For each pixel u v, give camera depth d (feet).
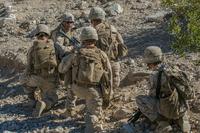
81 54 24.88
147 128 23.99
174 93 22.33
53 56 28.50
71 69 25.59
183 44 23.68
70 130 25.73
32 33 44.29
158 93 22.79
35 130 26.23
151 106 23.02
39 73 28.45
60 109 28.60
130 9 48.26
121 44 28.02
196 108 25.53
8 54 37.52
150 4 48.75
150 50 22.93
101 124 24.89
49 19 48.88
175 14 24.12
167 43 35.88
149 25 41.81
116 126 24.95
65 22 29.91
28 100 30.96
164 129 22.71
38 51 28.37
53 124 26.71
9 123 27.48
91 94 24.68
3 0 59.31
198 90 27.20
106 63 25.21
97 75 24.76
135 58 34.09
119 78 28.68
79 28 42.98
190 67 30.71
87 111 25.11
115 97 28.09
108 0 52.16
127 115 25.80
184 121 23.03
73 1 55.36
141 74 30.14
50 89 28.60
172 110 22.36
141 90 28.89
